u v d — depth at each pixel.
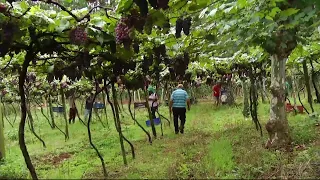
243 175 4.91
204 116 13.68
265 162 5.45
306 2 3.92
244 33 5.05
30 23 3.87
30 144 9.40
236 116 12.87
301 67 13.72
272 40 5.01
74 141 9.37
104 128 11.76
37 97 13.91
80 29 3.88
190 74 9.90
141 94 22.77
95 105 13.20
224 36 5.70
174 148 7.13
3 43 3.97
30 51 4.39
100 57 5.48
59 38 4.50
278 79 6.55
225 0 4.22
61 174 5.35
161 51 5.62
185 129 10.53
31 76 7.32
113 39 4.27
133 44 4.57
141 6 3.52
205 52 7.23
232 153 5.95
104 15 4.22
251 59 8.91
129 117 15.28
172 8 4.02
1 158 6.95
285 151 6.23
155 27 4.87
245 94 12.07
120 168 5.74
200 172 5.07
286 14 3.95
